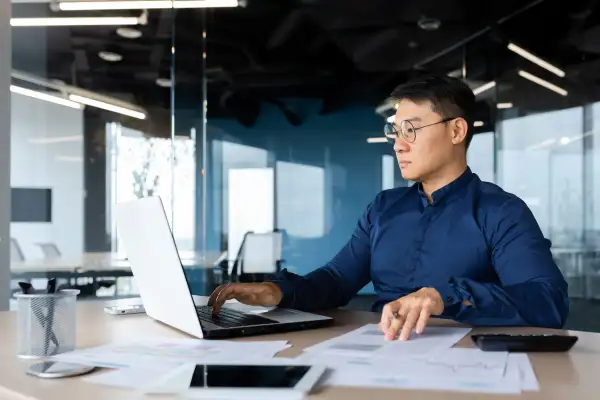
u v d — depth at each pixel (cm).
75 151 775
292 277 152
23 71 718
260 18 675
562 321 123
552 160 678
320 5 637
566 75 663
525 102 689
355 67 802
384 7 634
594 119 652
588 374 80
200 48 732
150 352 96
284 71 812
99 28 643
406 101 155
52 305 94
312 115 820
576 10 645
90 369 83
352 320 133
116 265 483
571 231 663
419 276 156
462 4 634
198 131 749
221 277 617
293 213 827
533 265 133
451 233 153
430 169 154
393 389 73
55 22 607
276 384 71
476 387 74
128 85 809
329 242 820
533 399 69
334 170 817
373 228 171
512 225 144
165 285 115
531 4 627
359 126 810
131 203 120
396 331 106
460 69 738
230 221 840
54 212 757
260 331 114
